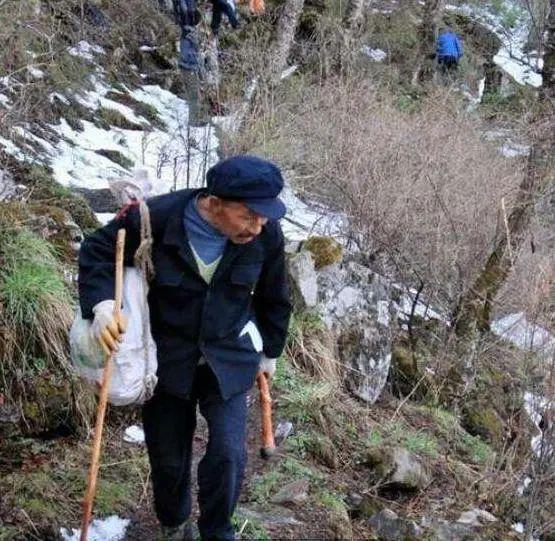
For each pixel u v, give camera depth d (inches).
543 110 263.4
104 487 157.6
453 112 358.0
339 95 322.3
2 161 232.7
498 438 239.8
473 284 256.7
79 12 378.0
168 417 130.8
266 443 131.4
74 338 122.6
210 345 125.9
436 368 247.8
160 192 129.6
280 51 374.3
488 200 284.7
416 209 277.3
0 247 178.2
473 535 171.5
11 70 266.5
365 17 506.9
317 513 161.2
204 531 130.4
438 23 544.1
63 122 304.0
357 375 220.2
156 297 125.6
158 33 414.3
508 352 256.8
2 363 163.2
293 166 307.9
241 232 120.6
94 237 123.6
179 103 385.7
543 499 190.5
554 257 267.7
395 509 175.6
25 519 145.3
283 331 132.1
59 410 167.2
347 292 228.5
